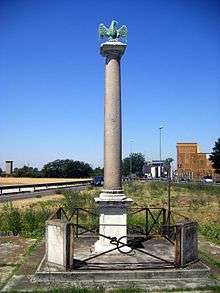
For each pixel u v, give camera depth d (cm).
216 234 1770
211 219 2489
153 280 1066
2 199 3591
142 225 1894
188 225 1158
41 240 1612
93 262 1174
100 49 1326
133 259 1216
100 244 1284
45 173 10194
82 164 10494
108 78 1310
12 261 1299
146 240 1520
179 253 1129
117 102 1304
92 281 1053
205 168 9612
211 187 5825
